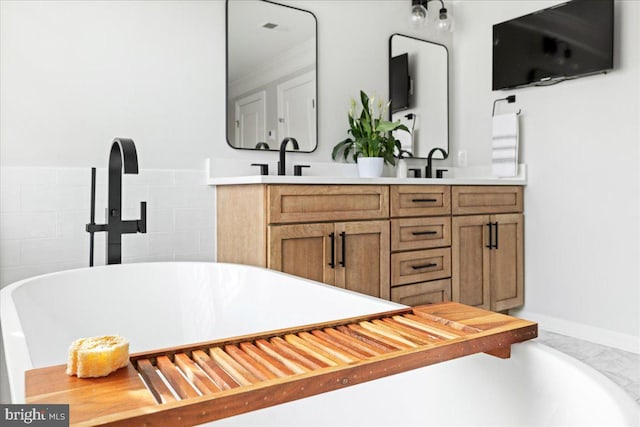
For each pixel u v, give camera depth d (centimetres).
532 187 316
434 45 347
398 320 100
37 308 160
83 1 216
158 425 56
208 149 250
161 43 236
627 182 271
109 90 223
